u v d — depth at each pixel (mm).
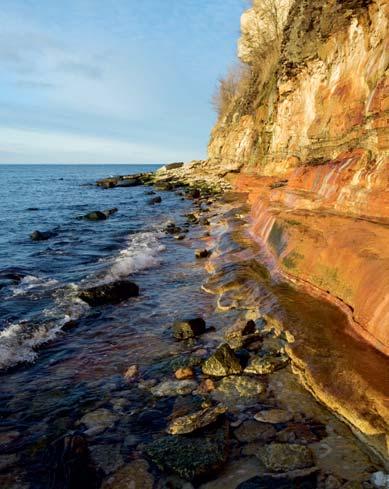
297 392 4879
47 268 13016
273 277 8891
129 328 7641
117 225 23297
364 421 4008
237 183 35438
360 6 11539
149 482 3580
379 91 8875
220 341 6645
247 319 7219
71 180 96250
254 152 35594
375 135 8984
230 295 8648
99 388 5398
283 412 4484
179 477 3613
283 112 24750
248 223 15891
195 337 6953
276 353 5855
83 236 19578
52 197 45688
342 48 14219
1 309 8867
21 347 6801
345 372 4750
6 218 27391
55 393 5312
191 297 9195
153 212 28828
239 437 4102
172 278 11047
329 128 13781
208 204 29891
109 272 11711
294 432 4121
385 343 5062
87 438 4273
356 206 8609
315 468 3590
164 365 5953
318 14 15609
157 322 7871
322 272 7438
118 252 15352
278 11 39844
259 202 16531
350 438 3998
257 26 44188
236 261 10773
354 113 11414
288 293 7680
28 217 27969
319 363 5148
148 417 4621
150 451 3953
